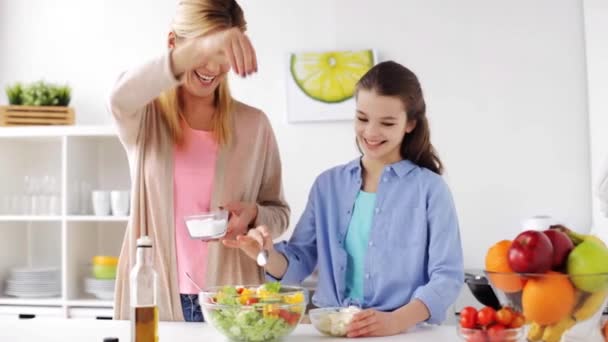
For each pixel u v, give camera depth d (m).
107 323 1.54
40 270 3.09
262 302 1.29
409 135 1.69
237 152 1.77
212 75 1.64
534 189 3.14
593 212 3.05
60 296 3.14
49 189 3.14
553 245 1.12
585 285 1.08
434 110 3.20
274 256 1.61
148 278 1.21
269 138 1.86
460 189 3.18
